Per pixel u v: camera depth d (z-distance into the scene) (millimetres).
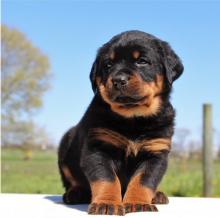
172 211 919
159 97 988
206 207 990
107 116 949
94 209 838
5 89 5617
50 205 1002
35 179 3076
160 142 964
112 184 886
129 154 964
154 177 945
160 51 1005
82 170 973
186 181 2412
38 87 5852
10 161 4844
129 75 930
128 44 965
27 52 5801
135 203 866
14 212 898
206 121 2123
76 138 1043
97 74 999
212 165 2117
